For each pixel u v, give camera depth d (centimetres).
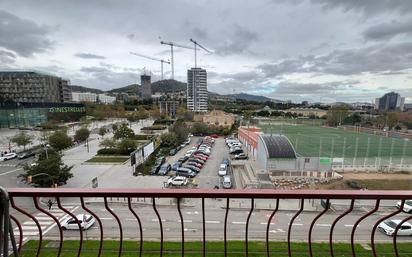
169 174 2084
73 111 5728
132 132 3519
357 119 5981
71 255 743
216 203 1284
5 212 158
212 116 6112
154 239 902
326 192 166
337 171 2095
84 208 197
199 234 960
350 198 166
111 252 773
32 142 3228
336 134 3956
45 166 1555
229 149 3284
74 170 2100
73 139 3434
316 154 2442
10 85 6912
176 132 3647
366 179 1897
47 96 7175
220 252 802
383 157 2450
